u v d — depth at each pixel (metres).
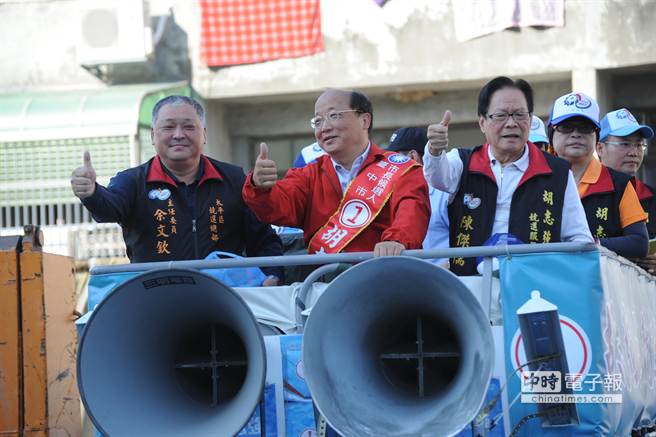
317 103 6.49
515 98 6.42
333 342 5.30
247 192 6.13
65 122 19.33
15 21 21.09
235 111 21.80
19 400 6.66
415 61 20.02
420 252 5.60
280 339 5.67
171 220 6.73
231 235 6.86
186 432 5.34
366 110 6.49
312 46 20.31
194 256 6.73
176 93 20.31
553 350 5.46
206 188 6.82
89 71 20.88
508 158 6.47
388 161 6.34
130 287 5.37
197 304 5.52
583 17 19.39
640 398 6.70
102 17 20.12
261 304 5.88
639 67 19.56
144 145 19.56
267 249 6.88
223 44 20.55
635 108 20.58
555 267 5.50
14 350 6.69
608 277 5.73
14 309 6.70
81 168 6.30
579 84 19.39
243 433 5.69
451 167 6.49
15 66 21.08
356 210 6.27
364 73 20.19
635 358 6.54
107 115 19.30
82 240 18.72
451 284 5.12
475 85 20.39
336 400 5.18
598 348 5.42
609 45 19.30
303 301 5.80
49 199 19.39
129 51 20.08
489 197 6.45
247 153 21.91
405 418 5.19
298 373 5.64
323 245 6.26
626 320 6.27
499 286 5.61
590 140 7.47
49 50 21.05
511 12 19.48
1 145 19.53
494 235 6.28
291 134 21.86
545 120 20.56
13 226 19.47
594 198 7.41
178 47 20.72
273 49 20.41
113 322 5.42
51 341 6.86
